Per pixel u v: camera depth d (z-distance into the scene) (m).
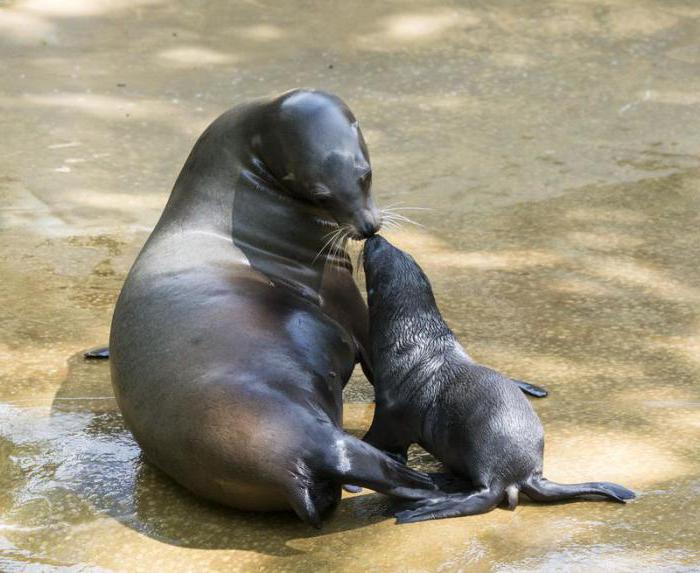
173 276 17.77
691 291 23.31
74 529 16.31
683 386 19.67
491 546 15.13
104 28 37.16
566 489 15.82
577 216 26.70
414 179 28.58
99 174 28.84
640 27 36.56
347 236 18.78
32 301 23.14
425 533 15.49
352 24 37.03
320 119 18.22
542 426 16.72
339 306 19.34
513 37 36.19
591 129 31.14
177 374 16.22
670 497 16.12
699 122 31.33
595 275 24.05
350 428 18.83
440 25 36.91
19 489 17.28
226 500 16.28
